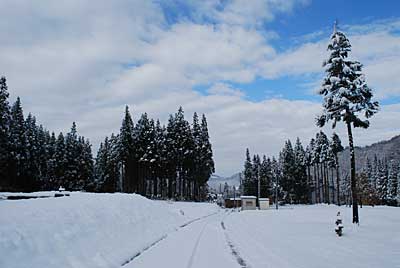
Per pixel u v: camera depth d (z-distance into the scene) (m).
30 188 60.81
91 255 11.55
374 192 90.69
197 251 15.96
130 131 74.81
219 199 154.62
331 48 29.77
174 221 28.75
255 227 29.27
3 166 55.06
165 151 78.00
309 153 108.50
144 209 23.31
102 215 15.54
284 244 18.59
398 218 34.06
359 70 29.42
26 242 9.70
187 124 78.81
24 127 59.75
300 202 105.25
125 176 78.81
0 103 49.38
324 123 29.81
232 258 14.23
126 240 15.34
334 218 37.00
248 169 121.00
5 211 10.94
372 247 17.23
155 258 13.78
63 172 73.56
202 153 84.19
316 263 13.06
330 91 29.59
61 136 74.88
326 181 106.06
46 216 11.80
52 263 9.70
